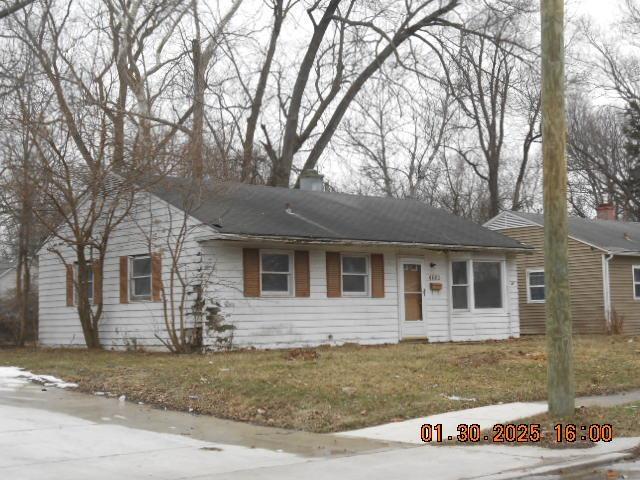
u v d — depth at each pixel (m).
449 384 13.89
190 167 20.94
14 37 26.09
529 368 15.74
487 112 43.34
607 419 11.11
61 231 24.27
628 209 50.75
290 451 9.63
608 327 29.86
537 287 32.47
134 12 28.97
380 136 48.91
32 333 29.05
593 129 52.38
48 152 20.95
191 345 19.88
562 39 10.72
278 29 35.88
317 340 21.52
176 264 19.58
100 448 9.69
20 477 8.12
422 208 28.14
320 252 21.91
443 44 33.53
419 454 9.43
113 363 17.27
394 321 23.25
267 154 38.16
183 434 10.69
